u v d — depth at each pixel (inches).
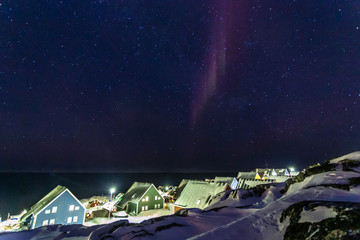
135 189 1496.1
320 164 313.3
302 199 189.9
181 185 1702.8
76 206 1080.8
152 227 238.4
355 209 122.9
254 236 151.4
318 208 142.3
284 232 140.9
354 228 106.6
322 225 121.3
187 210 327.0
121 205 1401.3
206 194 1181.7
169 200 1658.5
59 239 357.7
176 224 245.3
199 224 244.8
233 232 162.2
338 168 261.1
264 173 2156.7
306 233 124.0
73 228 424.8
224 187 1127.0
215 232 166.9
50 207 1015.0
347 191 183.3
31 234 405.1
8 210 1631.4
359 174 220.5
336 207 133.0
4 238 396.2
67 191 1068.5
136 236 213.3
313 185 234.1
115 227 265.6
